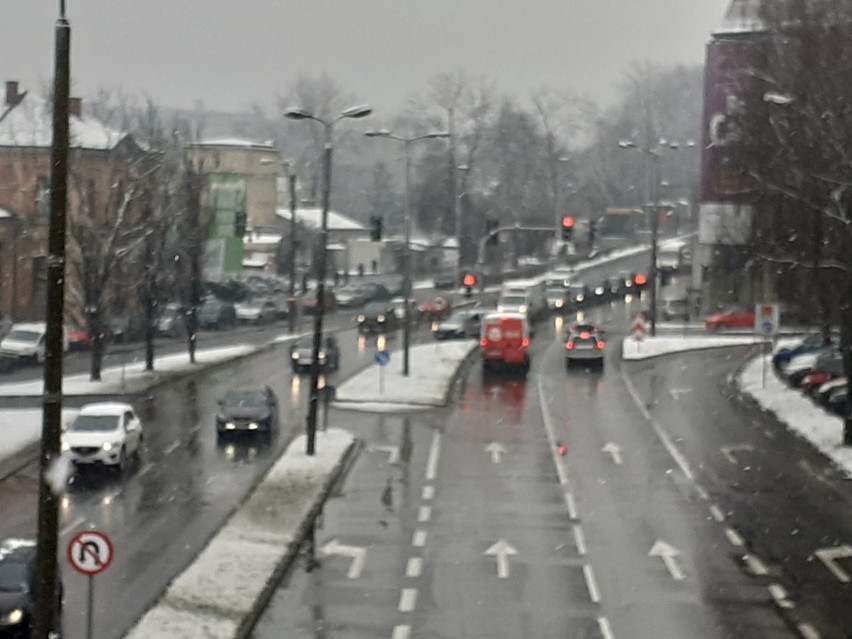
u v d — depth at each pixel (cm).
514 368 7862
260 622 2845
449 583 3203
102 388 6838
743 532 3794
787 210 6694
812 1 6644
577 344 8162
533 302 10894
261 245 15550
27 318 9562
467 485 4522
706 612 2942
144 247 7544
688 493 4397
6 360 8050
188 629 2670
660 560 3453
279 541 3550
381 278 15400
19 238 9225
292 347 8419
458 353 8681
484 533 3772
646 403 6662
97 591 3067
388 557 3475
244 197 13900
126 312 9281
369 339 9969
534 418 6138
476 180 18862
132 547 3534
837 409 5991
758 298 10700
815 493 4397
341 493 4372
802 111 5794
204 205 10388
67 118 2047
